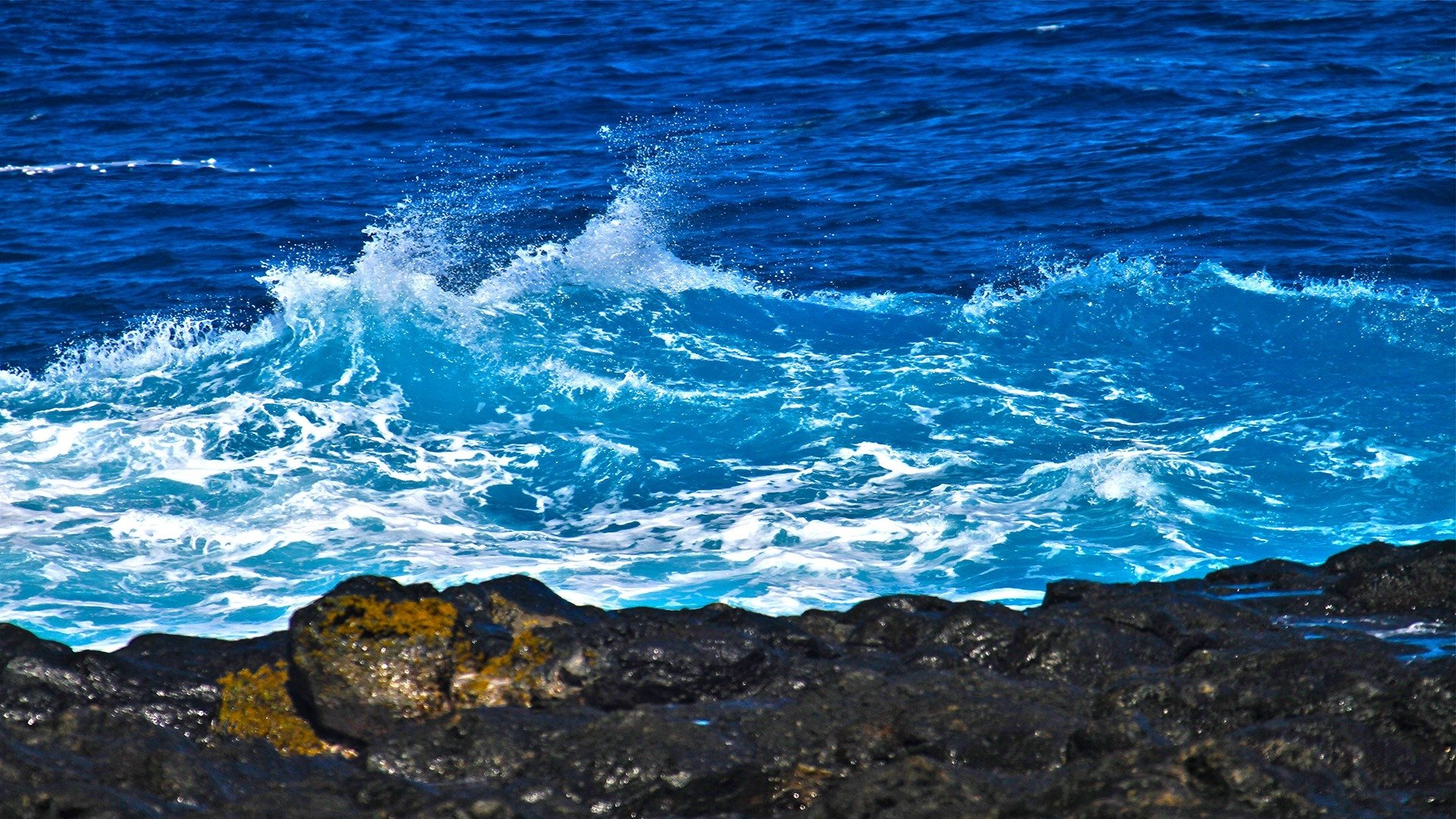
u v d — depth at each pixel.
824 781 15.78
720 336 43.81
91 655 19.36
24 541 29.88
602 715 17.50
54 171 70.25
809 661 19.56
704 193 62.03
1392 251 50.38
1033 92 78.94
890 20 104.56
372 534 30.88
